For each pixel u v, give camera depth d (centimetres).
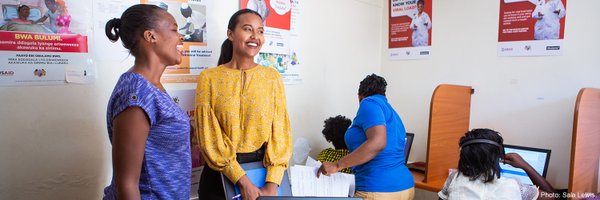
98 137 148
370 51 283
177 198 105
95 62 145
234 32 143
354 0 264
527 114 225
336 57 254
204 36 177
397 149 177
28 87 130
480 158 142
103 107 149
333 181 165
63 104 138
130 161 91
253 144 139
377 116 166
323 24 241
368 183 173
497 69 234
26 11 128
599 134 183
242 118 138
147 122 93
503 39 230
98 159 149
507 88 231
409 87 276
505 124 233
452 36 252
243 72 142
